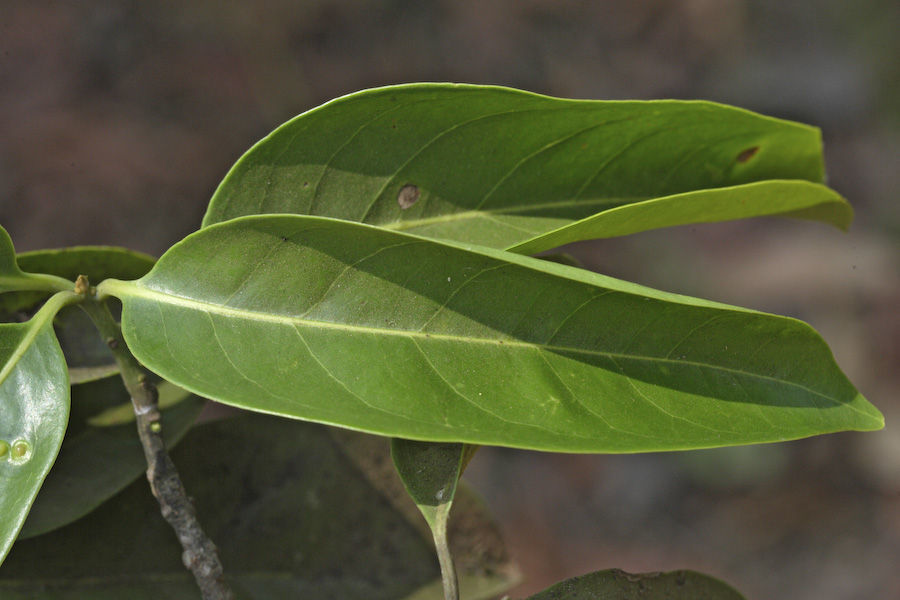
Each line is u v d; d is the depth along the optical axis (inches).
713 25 110.1
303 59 96.3
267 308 18.8
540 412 18.6
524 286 18.8
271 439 20.7
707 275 85.8
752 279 85.3
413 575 20.6
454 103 19.1
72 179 78.0
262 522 20.5
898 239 90.1
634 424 18.6
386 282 18.8
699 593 19.1
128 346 18.7
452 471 18.8
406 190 19.5
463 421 18.5
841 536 73.0
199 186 82.6
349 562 20.6
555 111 19.4
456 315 18.8
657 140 19.9
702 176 20.1
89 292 19.0
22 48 85.7
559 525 73.9
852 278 85.1
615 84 105.3
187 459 20.5
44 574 19.9
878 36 107.7
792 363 18.8
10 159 77.6
